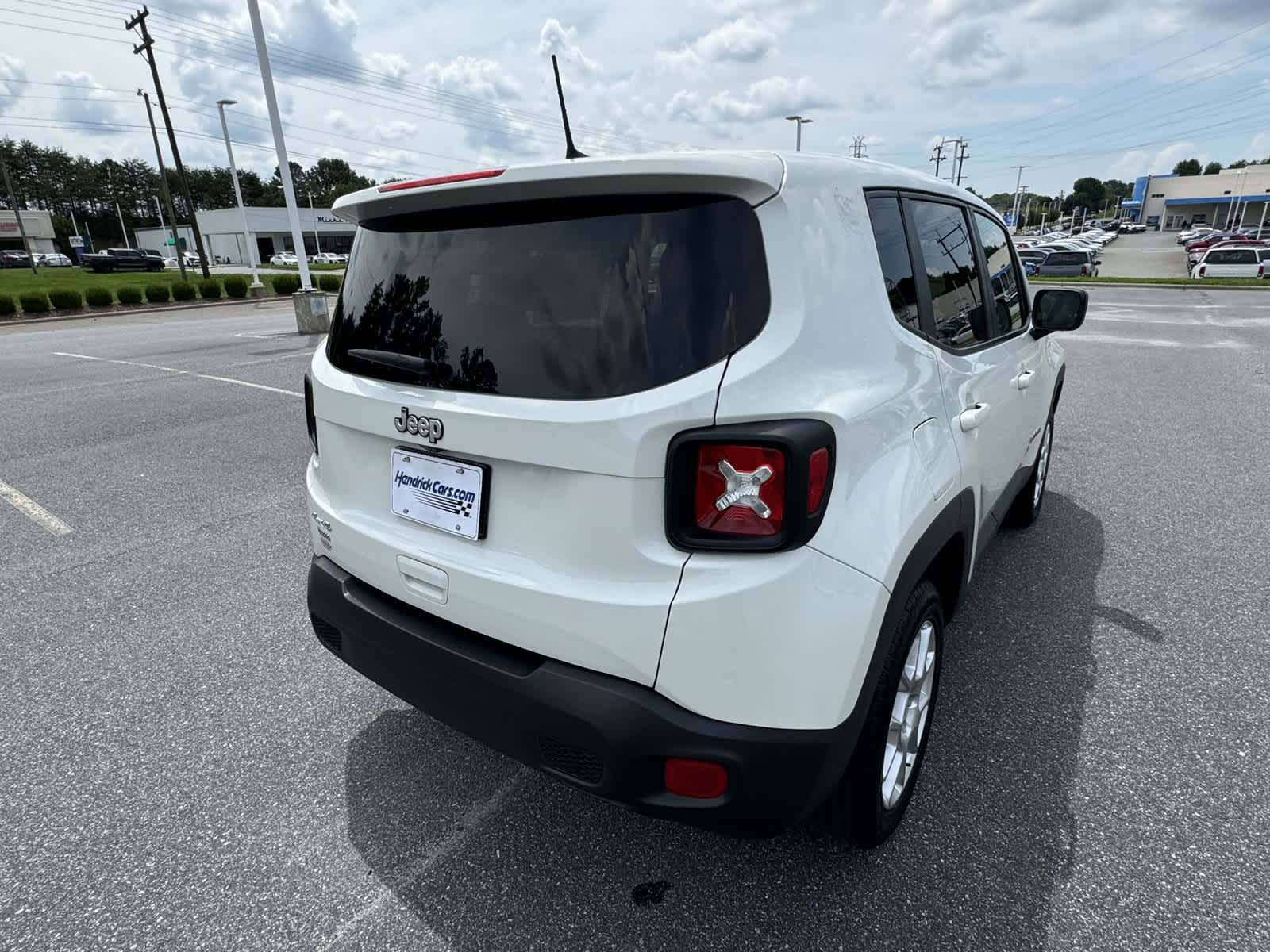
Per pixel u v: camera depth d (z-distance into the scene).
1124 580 3.63
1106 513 4.50
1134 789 2.26
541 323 1.60
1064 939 1.77
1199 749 2.43
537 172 1.56
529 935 1.82
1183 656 2.97
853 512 1.57
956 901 1.88
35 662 3.10
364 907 1.92
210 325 18.75
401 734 2.62
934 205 2.34
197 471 5.65
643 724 1.52
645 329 1.49
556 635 1.61
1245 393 7.90
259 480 5.44
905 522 1.69
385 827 2.19
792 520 1.43
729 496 1.44
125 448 6.32
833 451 1.51
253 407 7.92
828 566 1.50
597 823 2.19
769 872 1.99
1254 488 4.90
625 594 1.52
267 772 2.44
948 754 2.43
